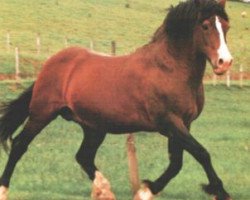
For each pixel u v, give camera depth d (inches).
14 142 594.6
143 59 530.6
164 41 524.1
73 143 1090.7
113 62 548.4
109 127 550.6
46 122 586.6
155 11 4037.9
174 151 533.6
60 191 705.0
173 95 512.1
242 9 4534.9
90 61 561.0
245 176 853.8
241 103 1911.9
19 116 597.9
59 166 864.9
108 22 3570.4
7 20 3248.0
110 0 4072.3
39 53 2662.4
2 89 1699.1
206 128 1402.6
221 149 1115.9
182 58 515.8
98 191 573.9
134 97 526.9
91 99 546.9
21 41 2871.6
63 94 571.2
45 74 580.1
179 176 825.5
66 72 571.2
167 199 673.0
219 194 504.1
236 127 1448.1
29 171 821.9
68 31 3257.9
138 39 3346.5
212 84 2167.8
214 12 507.2
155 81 517.0
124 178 801.6
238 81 2324.1
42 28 3221.0
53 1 3742.6
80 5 3799.2
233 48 3334.2
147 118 526.0
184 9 514.3
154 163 938.7
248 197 721.6
